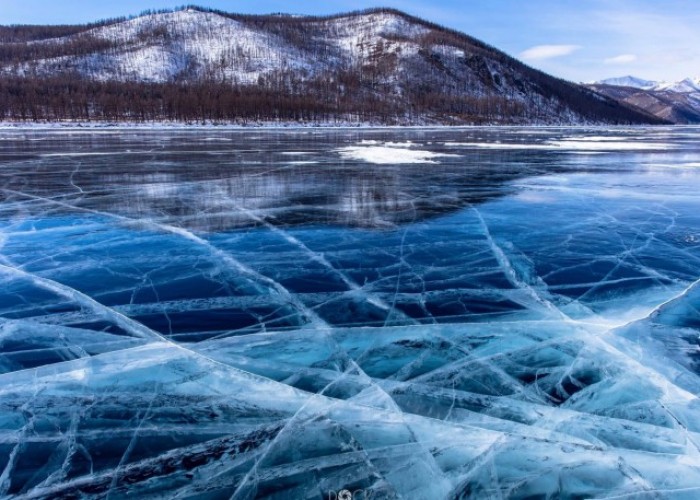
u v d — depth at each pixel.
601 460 2.75
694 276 5.56
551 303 4.85
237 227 7.75
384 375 3.60
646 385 3.45
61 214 8.55
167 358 3.81
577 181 12.59
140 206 9.22
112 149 20.95
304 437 2.91
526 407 3.21
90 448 2.83
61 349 3.95
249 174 13.53
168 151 20.47
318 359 3.82
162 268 5.84
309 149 22.25
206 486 2.54
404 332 4.26
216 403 3.24
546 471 2.67
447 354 3.89
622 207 9.33
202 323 4.42
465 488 2.55
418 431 2.97
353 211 8.89
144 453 2.78
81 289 5.19
